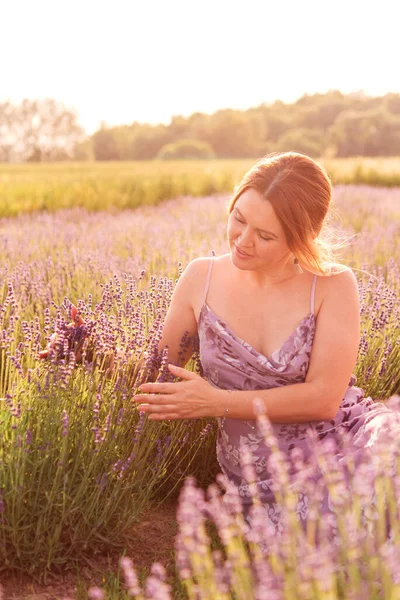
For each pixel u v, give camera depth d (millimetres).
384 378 3318
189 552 1741
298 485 2062
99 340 2561
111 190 16734
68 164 63062
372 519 1793
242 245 2170
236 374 2367
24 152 134625
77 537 2229
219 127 142250
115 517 2363
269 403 2250
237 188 2229
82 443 2258
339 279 2338
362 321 3625
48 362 2514
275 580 1494
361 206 12922
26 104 132625
